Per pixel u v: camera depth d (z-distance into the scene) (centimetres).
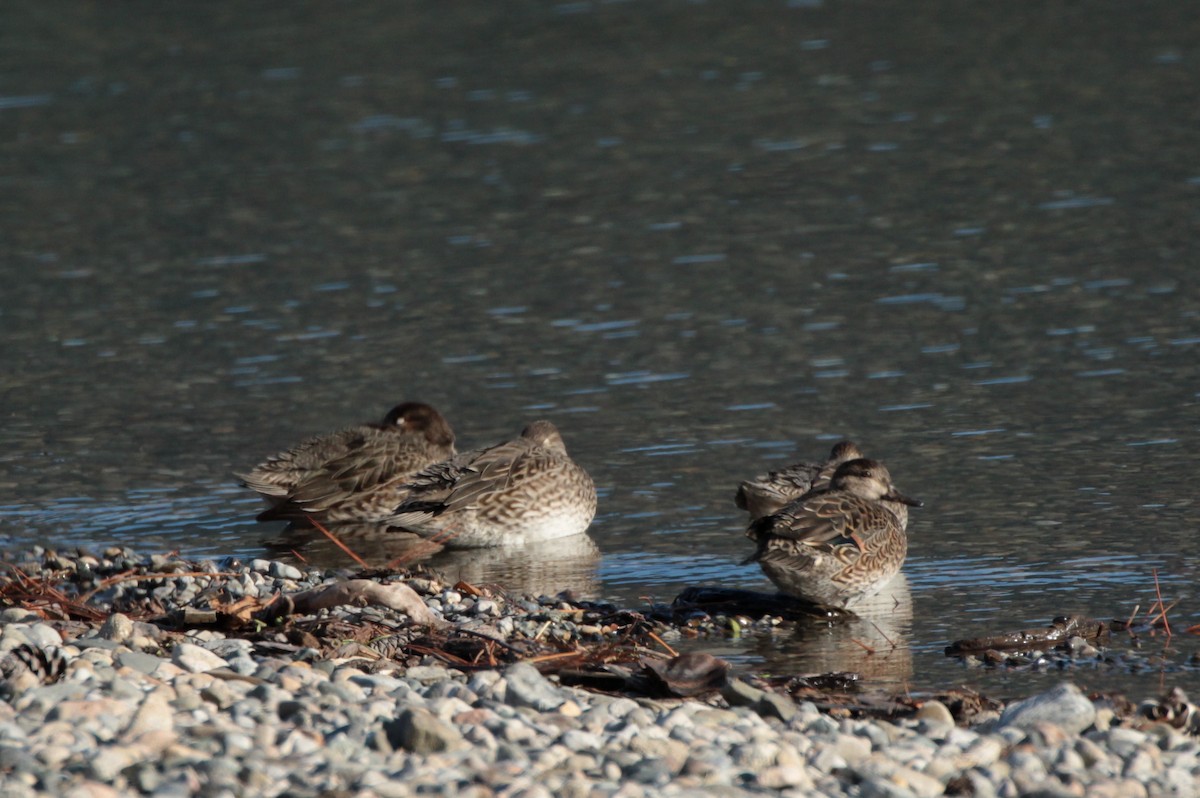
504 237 2888
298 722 873
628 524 1585
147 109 4003
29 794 746
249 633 1146
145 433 1939
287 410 2023
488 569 1480
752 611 1292
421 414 1786
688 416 1934
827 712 1006
